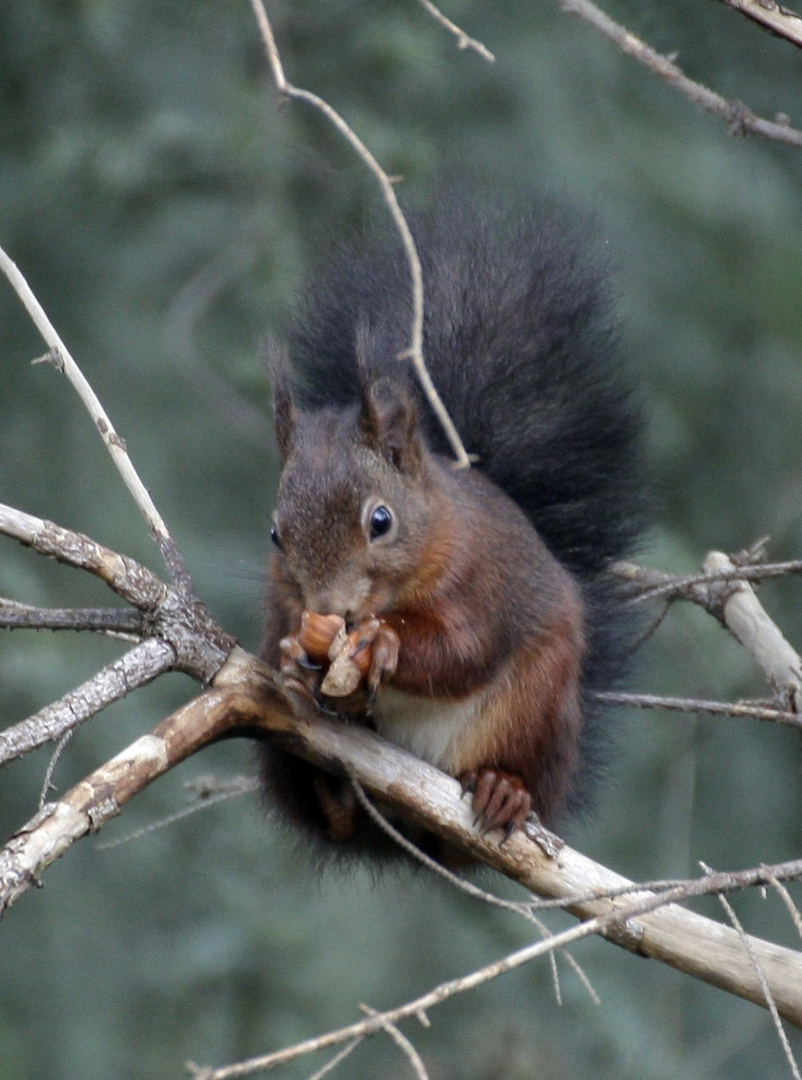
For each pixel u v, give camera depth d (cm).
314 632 670
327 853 835
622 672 888
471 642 747
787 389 1346
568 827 884
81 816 584
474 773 733
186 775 1202
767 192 1367
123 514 1276
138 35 1247
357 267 913
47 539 630
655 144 1368
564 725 778
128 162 1202
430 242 935
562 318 929
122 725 1177
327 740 687
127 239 1288
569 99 1335
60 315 1302
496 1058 1145
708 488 1328
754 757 1282
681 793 1180
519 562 784
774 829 1269
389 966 1195
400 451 750
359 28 1230
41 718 601
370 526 725
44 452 1295
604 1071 1138
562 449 912
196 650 653
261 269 1209
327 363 891
